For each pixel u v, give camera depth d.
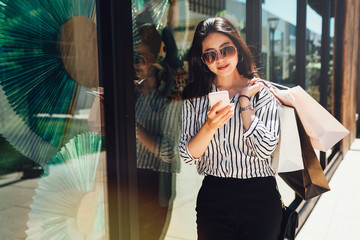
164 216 2.26
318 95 5.66
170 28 2.23
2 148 1.15
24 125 1.21
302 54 4.45
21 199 1.22
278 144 1.72
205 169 1.83
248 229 1.74
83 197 1.47
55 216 1.35
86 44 1.42
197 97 1.83
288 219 1.82
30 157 1.24
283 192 3.73
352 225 3.70
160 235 2.24
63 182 1.37
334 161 6.14
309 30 4.85
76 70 1.39
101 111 1.51
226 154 1.76
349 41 6.74
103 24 1.49
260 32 3.10
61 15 1.32
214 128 1.64
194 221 2.58
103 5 1.48
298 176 1.86
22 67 1.19
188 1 2.38
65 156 1.38
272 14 3.49
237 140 1.74
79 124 1.42
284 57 3.94
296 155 1.73
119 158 1.59
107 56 1.51
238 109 1.74
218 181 1.77
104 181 1.56
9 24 1.14
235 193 1.73
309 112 1.84
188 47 2.44
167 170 2.26
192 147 1.74
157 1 2.07
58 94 1.33
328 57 5.79
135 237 1.67
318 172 1.82
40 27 1.24
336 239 3.39
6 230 1.18
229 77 1.88
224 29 1.79
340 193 4.74
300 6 4.36
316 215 4.01
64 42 1.33
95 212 1.53
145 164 2.05
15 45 1.16
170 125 2.26
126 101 1.57
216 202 1.76
